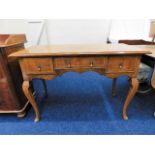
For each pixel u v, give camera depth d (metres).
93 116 1.40
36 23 2.77
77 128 1.25
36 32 2.84
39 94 1.85
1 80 1.16
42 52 1.00
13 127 1.28
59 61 1.04
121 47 1.18
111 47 1.19
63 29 2.96
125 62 1.06
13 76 1.23
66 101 1.67
